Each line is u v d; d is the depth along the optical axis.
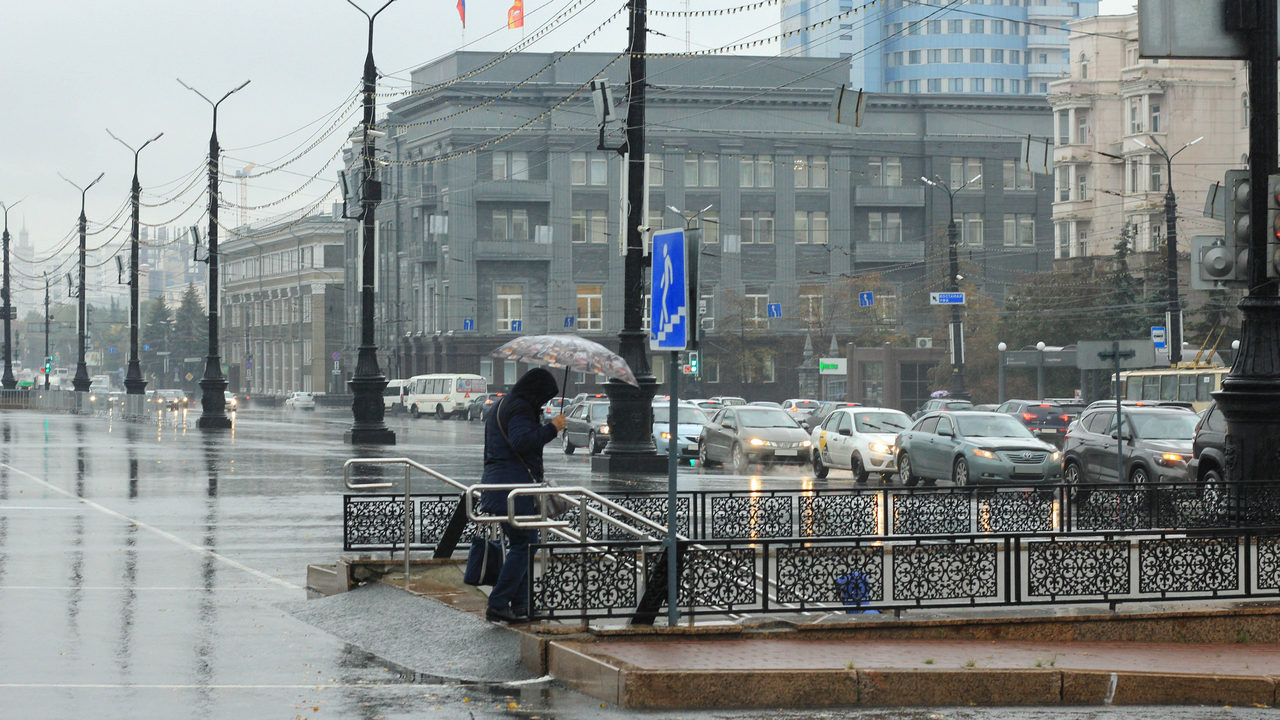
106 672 12.91
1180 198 106.56
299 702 11.75
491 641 14.08
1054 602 15.09
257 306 196.25
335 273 176.50
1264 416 19.69
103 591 18.14
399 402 129.00
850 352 115.38
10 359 127.19
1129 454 33.78
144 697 11.85
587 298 128.12
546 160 126.62
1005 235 132.25
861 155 130.62
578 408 58.25
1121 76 109.75
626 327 40.19
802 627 13.95
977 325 110.31
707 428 48.69
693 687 11.69
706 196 127.75
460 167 125.81
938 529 22.36
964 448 36.38
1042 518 22.61
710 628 13.56
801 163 129.38
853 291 122.75
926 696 11.96
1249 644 14.88
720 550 14.23
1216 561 15.77
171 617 16.12
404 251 139.38
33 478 38.44
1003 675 12.07
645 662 12.18
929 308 124.50
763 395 128.12
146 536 24.62
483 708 11.59
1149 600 15.34
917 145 131.38
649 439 40.38
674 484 13.80
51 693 11.96
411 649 14.06
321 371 175.38
